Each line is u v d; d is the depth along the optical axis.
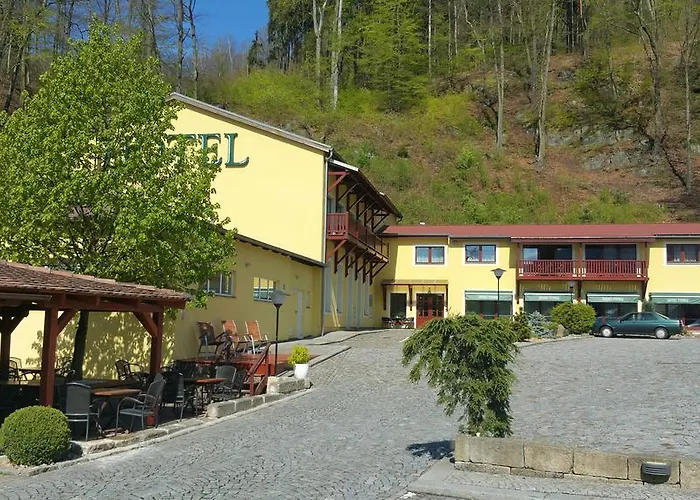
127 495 8.65
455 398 9.90
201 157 17.66
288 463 10.45
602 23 74.75
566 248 43.53
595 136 69.88
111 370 20.05
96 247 16.59
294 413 15.19
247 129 35.31
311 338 31.44
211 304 22.64
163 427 13.45
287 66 89.75
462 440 9.65
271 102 73.06
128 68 17.27
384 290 46.28
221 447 11.74
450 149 69.38
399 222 58.69
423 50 85.75
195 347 21.27
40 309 14.19
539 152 67.94
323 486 9.09
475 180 64.75
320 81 77.19
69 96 16.39
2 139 16.42
